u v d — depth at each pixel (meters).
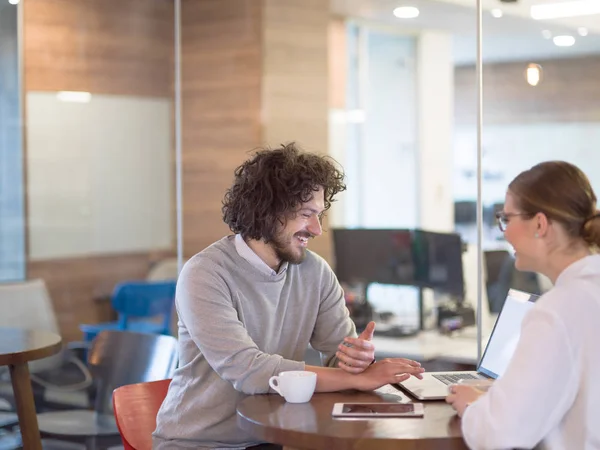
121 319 5.53
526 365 1.74
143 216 5.97
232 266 2.37
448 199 6.96
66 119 5.72
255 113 5.68
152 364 3.07
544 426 1.74
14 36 5.52
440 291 4.74
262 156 2.36
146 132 5.93
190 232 5.81
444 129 6.81
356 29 6.43
